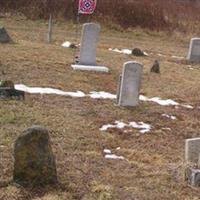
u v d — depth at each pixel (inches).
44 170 309.4
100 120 483.5
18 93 503.5
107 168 357.4
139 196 314.8
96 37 714.8
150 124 497.7
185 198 319.0
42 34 1050.1
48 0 1270.9
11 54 727.7
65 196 302.8
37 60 710.5
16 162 309.3
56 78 625.0
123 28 1279.5
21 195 296.5
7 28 1087.0
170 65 860.6
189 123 517.3
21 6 1253.1
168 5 1419.8
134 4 1344.7
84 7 880.9
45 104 505.0
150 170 361.7
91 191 314.0
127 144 425.1
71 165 353.1
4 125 421.1
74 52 825.5
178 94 642.2
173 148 428.5
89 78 657.0
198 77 778.8
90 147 401.1
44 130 312.0
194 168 348.8
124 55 895.1
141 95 610.5
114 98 575.8
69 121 458.9
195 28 1371.8
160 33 1305.4
